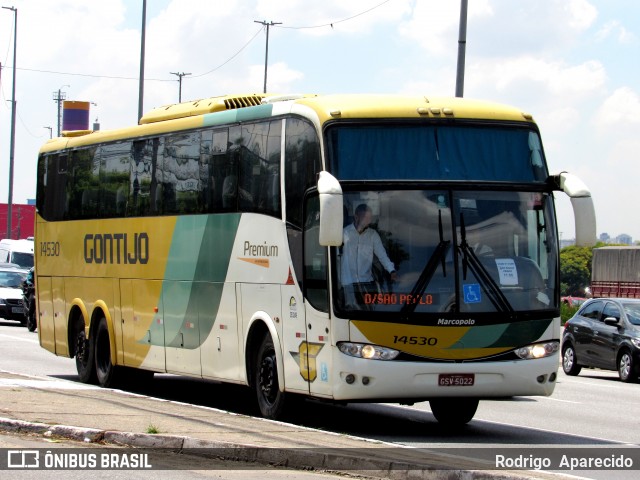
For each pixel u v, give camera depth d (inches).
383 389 565.6
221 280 690.2
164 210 762.2
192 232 725.3
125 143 822.5
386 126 592.4
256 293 650.2
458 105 609.3
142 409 620.4
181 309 737.6
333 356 570.9
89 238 869.8
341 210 549.0
